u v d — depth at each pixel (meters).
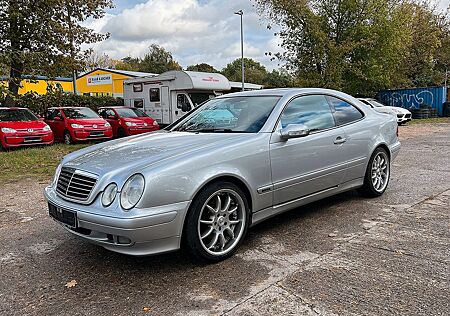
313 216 4.62
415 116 23.20
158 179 3.04
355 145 4.82
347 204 5.06
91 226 3.10
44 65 15.41
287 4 21.05
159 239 3.06
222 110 4.52
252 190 3.66
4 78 14.66
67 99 19.86
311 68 22.06
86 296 2.93
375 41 21.47
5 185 7.18
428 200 5.16
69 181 3.43
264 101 4.34
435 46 28.33
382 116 5.53
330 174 4.47
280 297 2.78
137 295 2.91
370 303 2.66
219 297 2.83
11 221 4.91
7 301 2.89
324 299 2.73
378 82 22.39
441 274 3.05
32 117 12.95
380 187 5.38
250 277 3.12
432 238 3.80
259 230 4.20
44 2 14.90
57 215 3.44
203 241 3.35
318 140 4.29
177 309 2.70
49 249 3.89
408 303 2.64
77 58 16.41
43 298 2.93
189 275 3.21
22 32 15.11
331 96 4.83
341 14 21.81
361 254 3.47
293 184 4.04
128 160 3.35
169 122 17.86
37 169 8.73
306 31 21.47
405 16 22.27
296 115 4.25
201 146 3.55
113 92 40.19
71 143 13.60
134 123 15.30
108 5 16.50
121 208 3.00
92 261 3.56
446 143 11.57
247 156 3.61
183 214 3.16
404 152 9.85
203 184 3.26
